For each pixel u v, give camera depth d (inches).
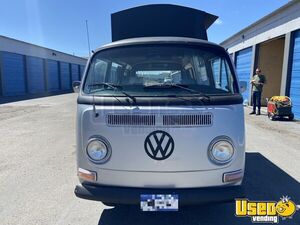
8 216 137.6
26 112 539.5
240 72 732.7
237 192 108.7
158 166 107.7
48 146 271.4
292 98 460.1
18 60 1034.7
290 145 274.5
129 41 133.2
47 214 139.3
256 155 240.4
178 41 130.7
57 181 181.5
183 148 106.7
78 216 137.3
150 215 137.9
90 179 113.4
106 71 128.1
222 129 107.3
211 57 128.5
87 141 111.7
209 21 230.5
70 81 1592.0
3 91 938.7
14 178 186.9
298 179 185.2
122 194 109.2
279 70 616.1
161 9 207.5
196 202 107.5
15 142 288.5
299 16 431.2
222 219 135.2
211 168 108.0
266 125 383.9
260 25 585.0
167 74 127.9
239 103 112.2
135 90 117.1
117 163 109.6
